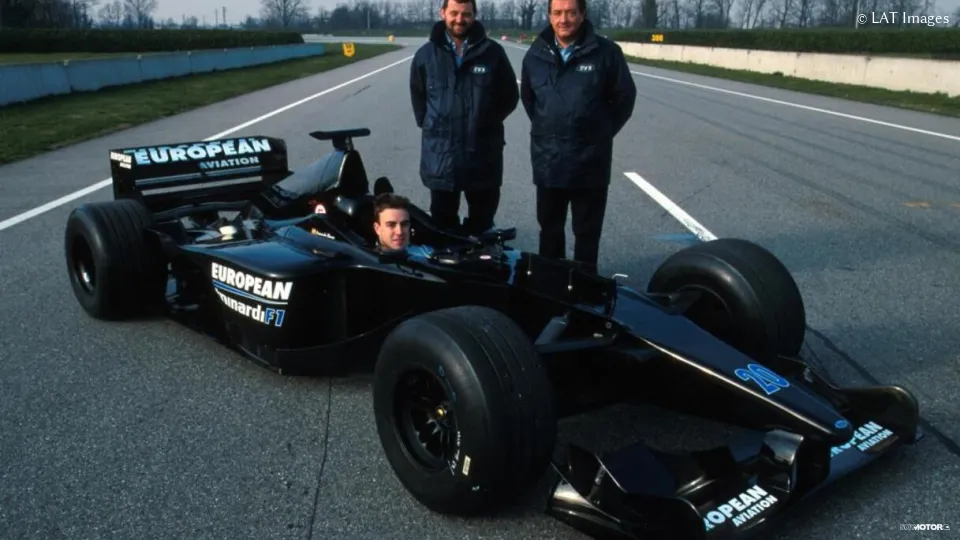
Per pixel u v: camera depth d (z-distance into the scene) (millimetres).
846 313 5305
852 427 3109
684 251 4207
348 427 3938
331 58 49625
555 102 5062
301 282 4195
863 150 12453
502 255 4148
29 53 43938
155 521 3184
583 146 5109
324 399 4238
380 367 3297
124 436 3852
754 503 2893
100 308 5266
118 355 4828
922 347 4750
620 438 3689
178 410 4117
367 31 153625
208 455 3680
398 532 3094
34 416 4062
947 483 3348
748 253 3998
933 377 4359
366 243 4496
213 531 3115
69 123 15750
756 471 3012
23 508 3273
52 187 9898
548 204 5391
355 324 4297
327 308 4340
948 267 6305
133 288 5227
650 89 25203
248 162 6102
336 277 4270
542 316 3832
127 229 5215
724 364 3287
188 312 5164
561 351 3385
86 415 4070
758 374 3256
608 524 2850
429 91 5395
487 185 5578
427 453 3252
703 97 22297
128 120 16391
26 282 6219
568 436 3711
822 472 3000
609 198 9055
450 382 2969
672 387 3529
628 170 10922
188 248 4914
